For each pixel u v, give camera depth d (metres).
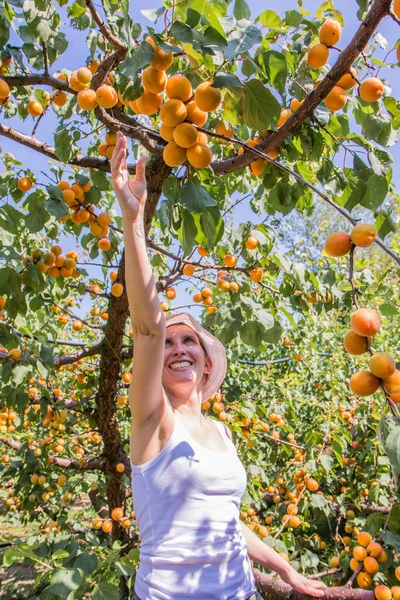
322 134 2.24
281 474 4.81
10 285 2.48
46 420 3.63
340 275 3.64
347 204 1.95
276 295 3.79
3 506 5.57
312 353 5.48
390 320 5.69
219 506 1.57
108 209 3.84
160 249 3.16
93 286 4.36
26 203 2.58
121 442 3.85
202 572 1.46
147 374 1.47
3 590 5.13
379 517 2.58
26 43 2.37
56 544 2.50
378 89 1.67
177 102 1.58
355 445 4.73
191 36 1.41
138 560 2.52
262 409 4.16
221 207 2.69
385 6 1.44
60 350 4.71
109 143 2.51
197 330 2.17
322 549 4.47
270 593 2.23
